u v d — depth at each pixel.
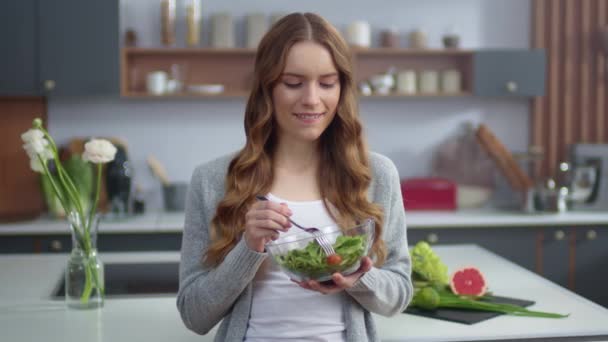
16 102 4.18
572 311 1.95
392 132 4.42
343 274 1.39
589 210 4.12
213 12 4.27
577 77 4.41
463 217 3.88
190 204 1.68
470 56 4.17
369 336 1.64
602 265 3.95
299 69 1.50
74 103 4.25
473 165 4.25
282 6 4.30
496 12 4.43
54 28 3.87
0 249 3.64
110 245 3.69
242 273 1.48
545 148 4.45
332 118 1.63
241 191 1.61
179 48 4.06
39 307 2.10
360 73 4.35
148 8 4.23
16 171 4.20
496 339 1.74
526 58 4.09
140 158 4.31
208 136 4.34
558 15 4.37
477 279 2.05
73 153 4.22
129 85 4.23
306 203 1.64
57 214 3.94
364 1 4.35
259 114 1.61
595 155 4.16
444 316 1.88
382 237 1.67
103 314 2.02
